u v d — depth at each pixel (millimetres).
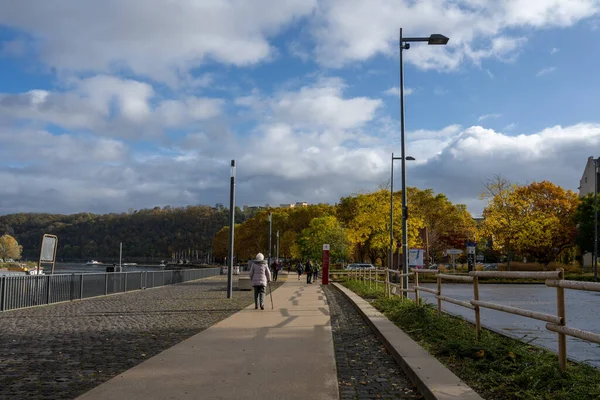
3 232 192000
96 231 195000
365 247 75500
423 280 40562
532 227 51312
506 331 11352
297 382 6559
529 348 7883
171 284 34875
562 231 58781
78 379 6781
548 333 11188
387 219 50781
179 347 9055
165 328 11891
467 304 9188
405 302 15367
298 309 16625
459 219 78688
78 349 9039
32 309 16547
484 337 8281
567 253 74500
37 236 189500
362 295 21797
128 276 26406
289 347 9102
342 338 10703
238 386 6336
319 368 7375
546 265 55969
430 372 6535
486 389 5945
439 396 5395
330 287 32688
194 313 15391
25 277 17031
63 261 187250
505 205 52219
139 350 8961
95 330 11516
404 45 22250
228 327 11852
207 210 192625
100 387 6258
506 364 6836
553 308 18359
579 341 10203
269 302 19516
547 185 63531
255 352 8594
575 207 63125
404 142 21891
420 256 28422
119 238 189125
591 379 5535
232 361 7840
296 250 92750
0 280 15688
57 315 14727
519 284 38125
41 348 9133
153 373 7008
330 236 69125
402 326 11438
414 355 7727
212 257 178125
